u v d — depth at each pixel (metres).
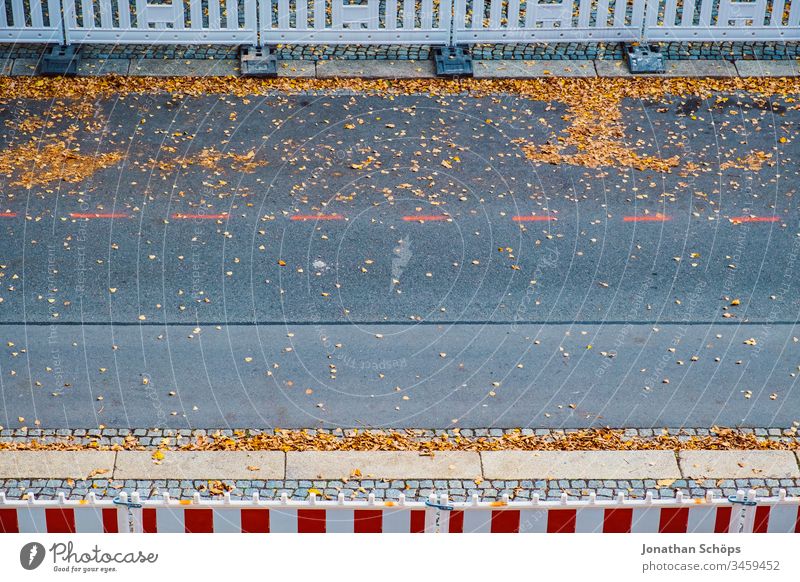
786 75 21.12
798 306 16.08
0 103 19.81
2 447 13.40
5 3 22.11
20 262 16.45
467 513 10.95
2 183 18.00
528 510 10.98
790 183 18.58
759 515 11.12
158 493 12.85
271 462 13.34
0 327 15.29
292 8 22.97
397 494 12.95
